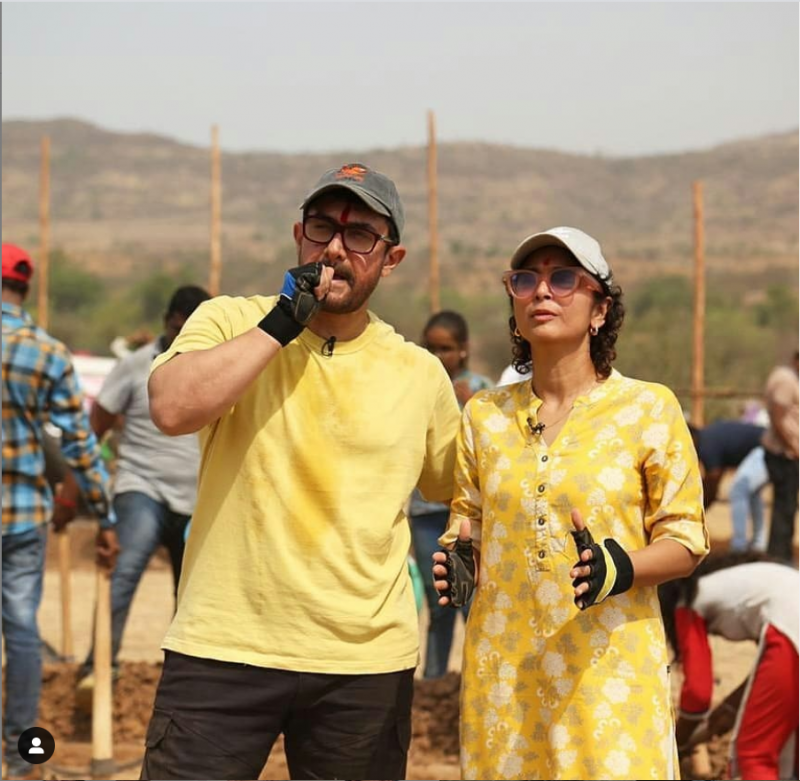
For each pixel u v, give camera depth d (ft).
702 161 442.09
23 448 22.82
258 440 14.49
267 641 14.34
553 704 13.78
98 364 57.82
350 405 14.65
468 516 14.69
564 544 13.84
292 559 14.35
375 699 14.60
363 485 14.57
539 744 13.91
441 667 27.37
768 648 19.44
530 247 14.28
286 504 14.40
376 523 14.57
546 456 14.05
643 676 13.74
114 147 473.26
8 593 22.81
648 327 161.07
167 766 14.43
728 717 21.79
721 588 20.48
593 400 14.16
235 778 14.42
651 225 409.69
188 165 465.88
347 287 14.60
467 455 14.67
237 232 415.44
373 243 14.64
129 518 25.88
